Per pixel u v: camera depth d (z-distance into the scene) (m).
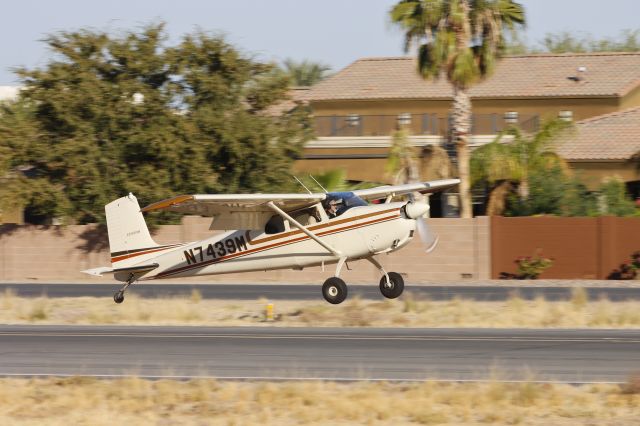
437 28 130.75
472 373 52.75
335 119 161.25
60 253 132.75
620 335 67.88
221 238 83.94
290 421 41.84
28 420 42.50
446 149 150.12
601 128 162.00
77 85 134.75
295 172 143.88
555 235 121.31
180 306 82.19
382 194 89.31
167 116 133.88
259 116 142.12
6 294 99.19
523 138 135.62
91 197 132.75
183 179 133.50
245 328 74.50
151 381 51.44
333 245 80.50
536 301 83.94
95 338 68.62
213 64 141.38
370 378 51.56
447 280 122.06
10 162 131.88
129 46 137.38
